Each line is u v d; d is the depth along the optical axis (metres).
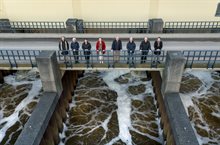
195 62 13.73
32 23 20.39
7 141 14.12
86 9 19.72
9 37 19.11
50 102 13.01
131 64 14.11
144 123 15.63
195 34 19.27
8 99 17.89
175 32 20.12
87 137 14.57
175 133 11.16
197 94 17.97
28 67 14.01
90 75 21.30
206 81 19.72
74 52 14.23
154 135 14.68
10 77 20.69
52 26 20.56
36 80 20.23
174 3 19.17
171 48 16.64
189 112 16.06
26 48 16.92
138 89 19.19
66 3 19.48
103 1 19.28
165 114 13.79
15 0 19.42
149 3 19.20
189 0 18.97
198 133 14.37
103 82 20.20
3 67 14.08
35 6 19.72
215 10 19.38
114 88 19.38
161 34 19.14
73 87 18.72
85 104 17.48
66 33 19.77
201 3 19.11
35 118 11.88
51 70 12.78
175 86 13.35
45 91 13.86
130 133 14.77
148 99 17.97
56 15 20.09
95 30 20.41
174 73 12.73
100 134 14.73
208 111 16.16
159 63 14.06
